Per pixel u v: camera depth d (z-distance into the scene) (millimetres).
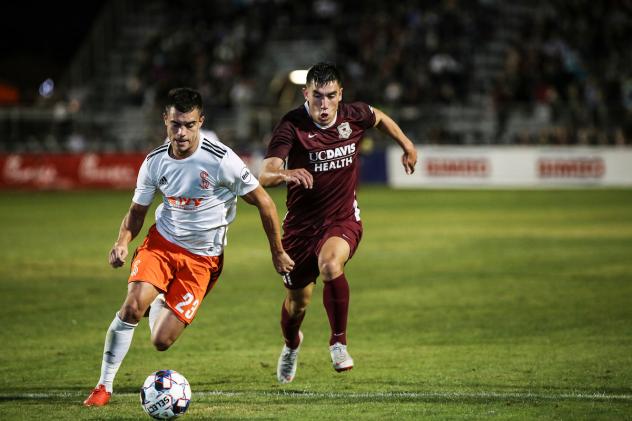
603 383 14031
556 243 32875
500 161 61219
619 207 46469
